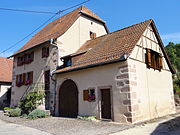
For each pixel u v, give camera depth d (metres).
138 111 9.24
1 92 21.48
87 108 10.82
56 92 13.39
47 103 14.04
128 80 9.01
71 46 15.22
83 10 17.41
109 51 10.95
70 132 7.23
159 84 12.20
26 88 16.86
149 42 11.88
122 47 10.41
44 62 15.19
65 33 14.92
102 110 10.14
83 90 11.23
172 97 13.85
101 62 9.93
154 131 7.10
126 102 8.93
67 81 12.79
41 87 14.51
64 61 13.94
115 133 6.88
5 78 22.08
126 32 12.34
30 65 16.95
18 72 18.70
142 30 11.05
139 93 9.66
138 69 10.01
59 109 12.99
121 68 9.41
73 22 15.72
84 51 12.88
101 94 10.30
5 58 25.12
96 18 18.12
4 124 9.89
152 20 12.14
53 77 13.85
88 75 11.09
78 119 10.55
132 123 8.59
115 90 9.51
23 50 17.47
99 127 8.09
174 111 13.71
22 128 8.45
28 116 11.89
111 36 13.48
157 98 11.56
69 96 12.46
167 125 8.36
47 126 8.77
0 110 19.31
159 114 11.43
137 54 10.22
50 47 14.86
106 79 10.02
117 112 9.25
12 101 18.62
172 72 14.69
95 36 17.81
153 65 11.52
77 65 11.80
